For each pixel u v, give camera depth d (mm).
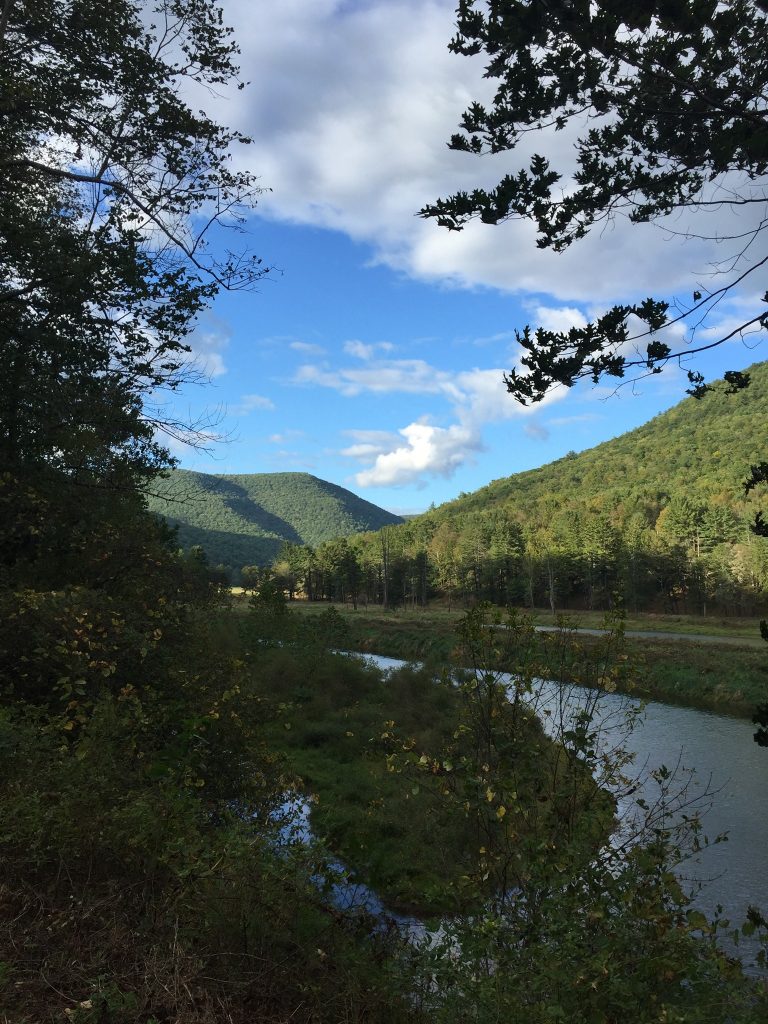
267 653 23812
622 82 4691
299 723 16938
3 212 10617
